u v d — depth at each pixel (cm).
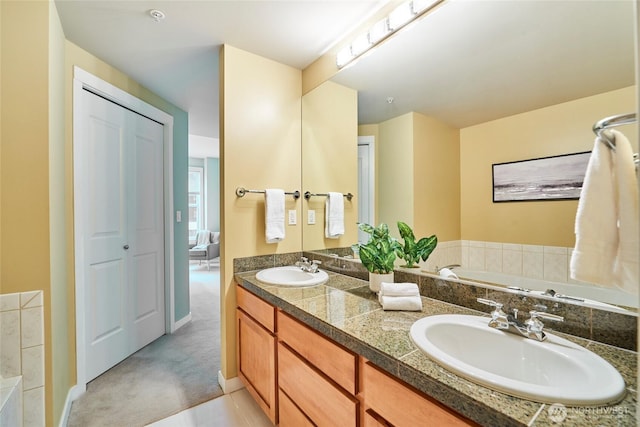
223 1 141
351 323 104
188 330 283
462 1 121
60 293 154
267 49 187
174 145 287
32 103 126
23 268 124
